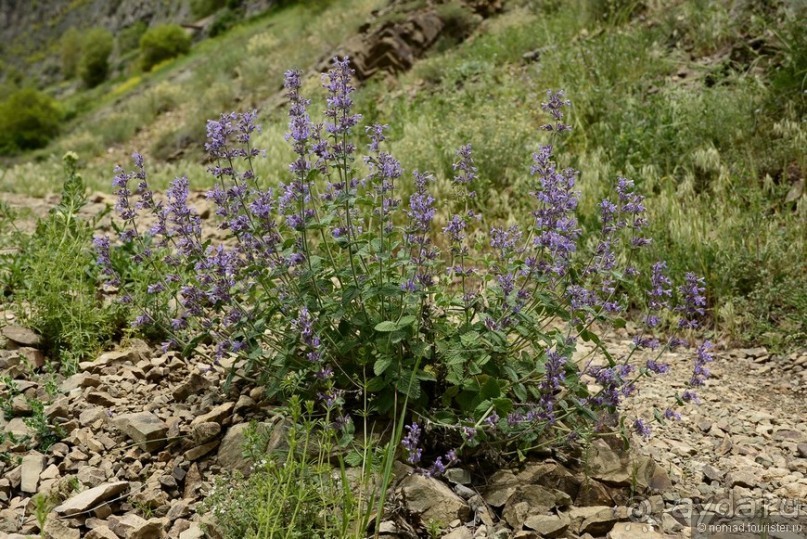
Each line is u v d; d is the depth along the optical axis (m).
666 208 5.67
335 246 3.86
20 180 9.34
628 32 9.12
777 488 3.34
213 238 6.26
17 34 79.12
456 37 13.00
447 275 3.58
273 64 16.62
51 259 4.61
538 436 3.31
